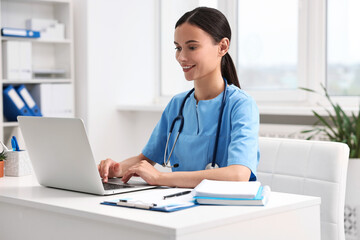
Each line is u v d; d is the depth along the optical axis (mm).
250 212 1281
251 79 3885
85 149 1494
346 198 2713
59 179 1637
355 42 3344
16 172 1961
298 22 3574
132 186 1652
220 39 1751
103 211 1302
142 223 1178
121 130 4320
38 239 1467
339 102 3402
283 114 3395
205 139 1799
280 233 1366
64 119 1511
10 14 3979
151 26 4457
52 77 4223
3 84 3873
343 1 3387
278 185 1937
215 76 1806
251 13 3852
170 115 1981
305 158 1890
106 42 4176
